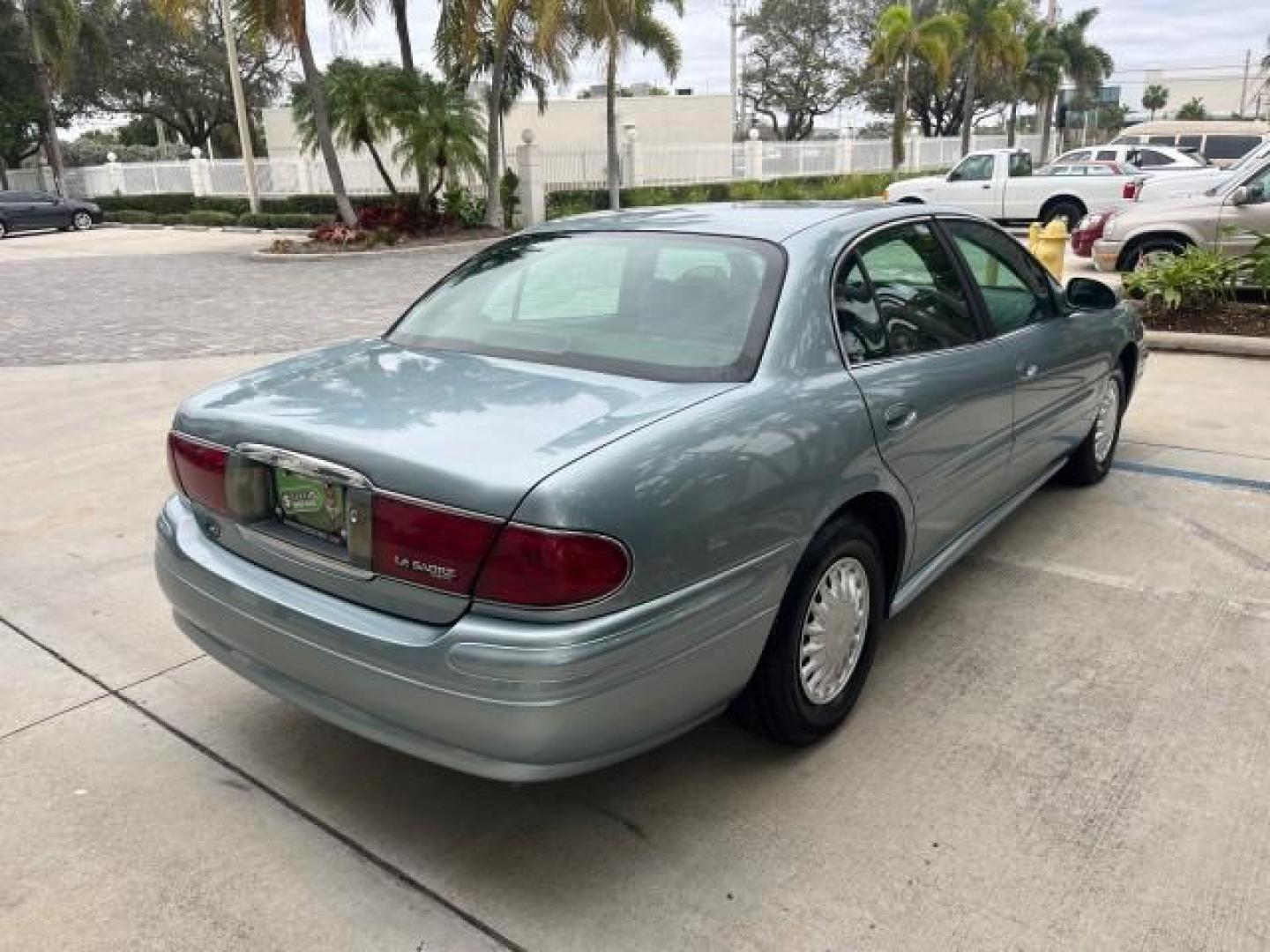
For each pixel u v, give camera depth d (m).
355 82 22.31
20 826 2.83
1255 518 4.93
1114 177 18.55
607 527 2.27
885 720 3.27
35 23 34.38
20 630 3.98
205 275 17.20
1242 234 10.67
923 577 3.59
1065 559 4.51
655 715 2.47
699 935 2.40
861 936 2.38
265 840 2.77
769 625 2.75
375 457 2.43
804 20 52.81
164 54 43.31
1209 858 2.61
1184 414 6.76
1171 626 3.87
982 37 38.31
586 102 34.47
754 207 3.75
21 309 13.21
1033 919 2.42
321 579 2.61
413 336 3.48
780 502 2.68
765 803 2.88
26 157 46.09
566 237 3.67
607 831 2.78
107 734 3.28
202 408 2.94
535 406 2.63
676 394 2.71
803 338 2.97
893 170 37.12
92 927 2.46
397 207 22.55
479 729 2.31
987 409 3.74
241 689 3.56
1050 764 3.02
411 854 2.71
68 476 5.86
